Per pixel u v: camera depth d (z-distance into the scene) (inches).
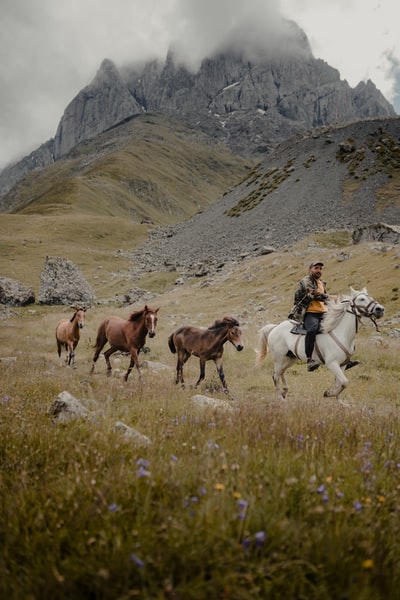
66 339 788.0
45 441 183.9
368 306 415.8
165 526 98.3
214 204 5206.7
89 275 3201.3
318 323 443.8
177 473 138.5
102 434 189.9
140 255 3951.8
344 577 90.3
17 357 791.1
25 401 303.4
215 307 1804.9
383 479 148.7
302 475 135.8
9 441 182.7
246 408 304.3
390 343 940.0
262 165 5324.8
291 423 252.7
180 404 357.4
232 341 522.6
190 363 856.3
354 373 706.2
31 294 2375.7
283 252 2527.1
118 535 99.2
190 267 3014.3
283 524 100.5
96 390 407.5
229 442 196.4
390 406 456.4
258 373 736.3
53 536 105.1
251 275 2167.8
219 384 569.3
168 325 1518.2
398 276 1464.1
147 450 176.6
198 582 86.1
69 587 87.1
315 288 457.4
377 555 98.0
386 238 2170.3
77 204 7637.8
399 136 4515.3
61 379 478.0
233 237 3599.9
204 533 99.9
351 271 1704.0
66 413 244.7
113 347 634.2
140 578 88.9
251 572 90.4
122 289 2711.6
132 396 389.1
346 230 2839.6
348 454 176.7
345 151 4429.1
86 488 125.9
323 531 104.6
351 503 125.0
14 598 85.0
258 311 1614.2
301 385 619.8
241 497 117.6
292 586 87.4
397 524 115.6
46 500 122.0
